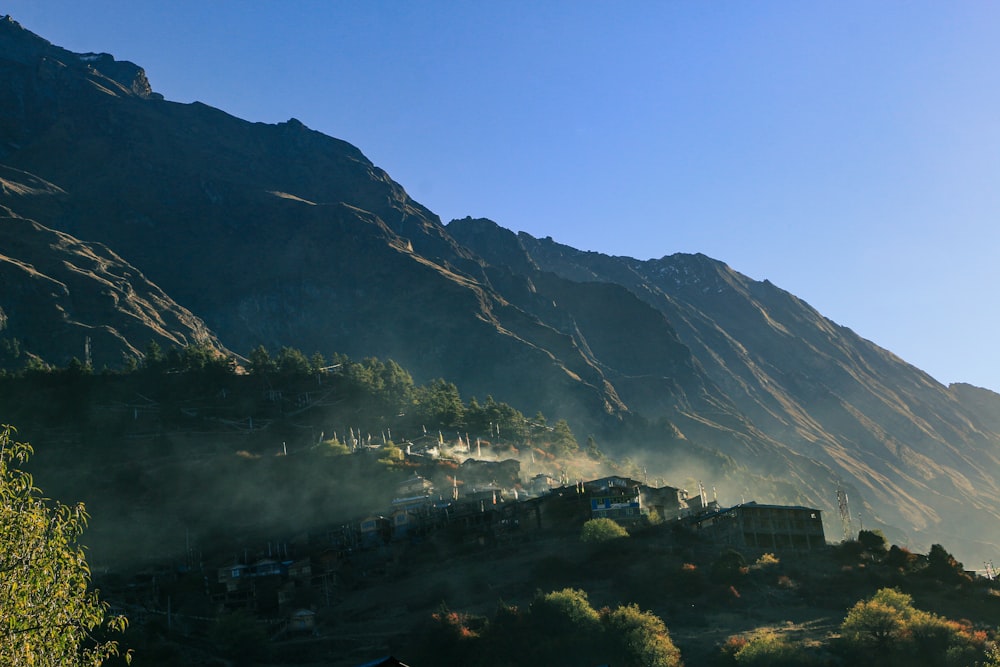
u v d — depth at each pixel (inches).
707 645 4503.0
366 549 6973.4
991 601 5142.7
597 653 4323.3
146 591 6402.6
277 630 5502.0
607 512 6811.0
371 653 4867.1
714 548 6087.6
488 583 5753.0
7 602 1344.7
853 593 5221.5
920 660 4109.3
